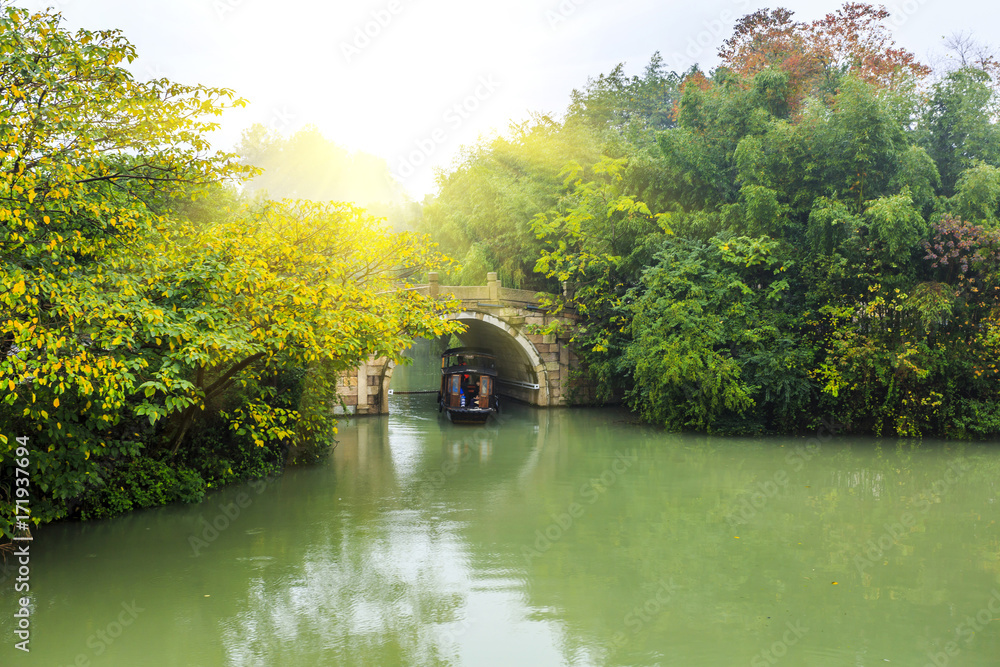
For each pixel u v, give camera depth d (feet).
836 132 64.39
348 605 28.22
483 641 25.11
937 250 61.41
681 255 70.54
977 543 36.06
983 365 60.54
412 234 42.27
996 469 52.49
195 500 42.34
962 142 66.69
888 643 24.91
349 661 23.58
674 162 74.90
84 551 33.88
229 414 43.34
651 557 33.94
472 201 110.01
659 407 69.51
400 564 32.89
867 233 62.69
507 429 73.15
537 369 86.28
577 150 101.45
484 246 101.60
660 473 52.19
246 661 23.52
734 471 52.60
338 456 59.31
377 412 83.35
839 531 38.09
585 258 82.74
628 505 43.32
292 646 24.67
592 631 25.98
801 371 63.26
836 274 62.95
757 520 40.19
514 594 29.43
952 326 62.13
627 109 121.90
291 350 38.83
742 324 66.03
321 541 35.99
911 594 29.37
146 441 41.09
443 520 39.88
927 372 58.54
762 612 27.66
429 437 68.95
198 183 32.81
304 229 40.19
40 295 27.96
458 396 77.36
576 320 87.61
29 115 26.50
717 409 65.98
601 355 83.87
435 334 42.80
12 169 26.45
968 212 60.23
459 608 27.99
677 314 65.31
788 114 74.23
